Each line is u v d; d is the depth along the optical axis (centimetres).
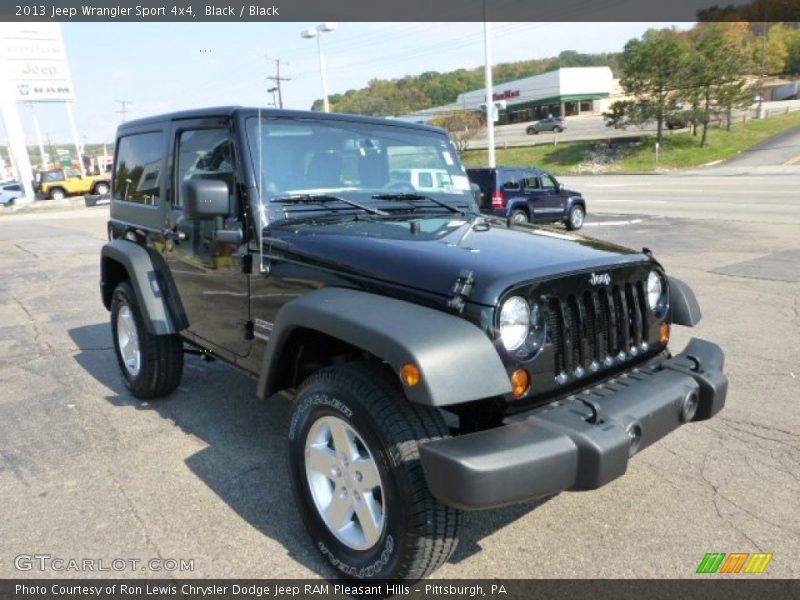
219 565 282
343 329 245
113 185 514
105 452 391
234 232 332
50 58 3731
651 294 312
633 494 336
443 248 273
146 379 451
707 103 4256
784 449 380
